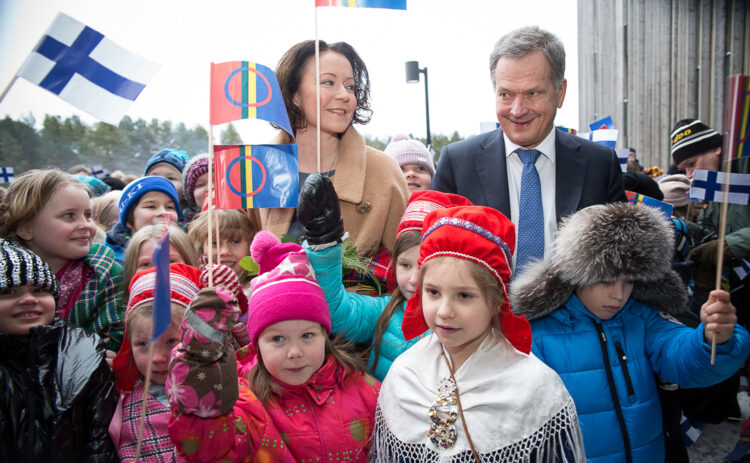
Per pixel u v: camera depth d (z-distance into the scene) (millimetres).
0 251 1702
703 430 3363
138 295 1802
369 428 1728
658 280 1819
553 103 2158
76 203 2133
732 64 8617
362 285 2295
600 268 1669
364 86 2574
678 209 3740
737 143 1612
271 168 1880
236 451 1440
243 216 2646
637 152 12484
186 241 2375
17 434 1533
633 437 1726
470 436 1481
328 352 1798
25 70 1857
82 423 1632
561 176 2279
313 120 2395
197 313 1298
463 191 2400
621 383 1763
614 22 13883
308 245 1750
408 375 1651
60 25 1863
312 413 1669
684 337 1736
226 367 1331
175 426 1312
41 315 1736
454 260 1460
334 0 1788
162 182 2936
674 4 10562
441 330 1484
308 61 2371
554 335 1851
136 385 1847
